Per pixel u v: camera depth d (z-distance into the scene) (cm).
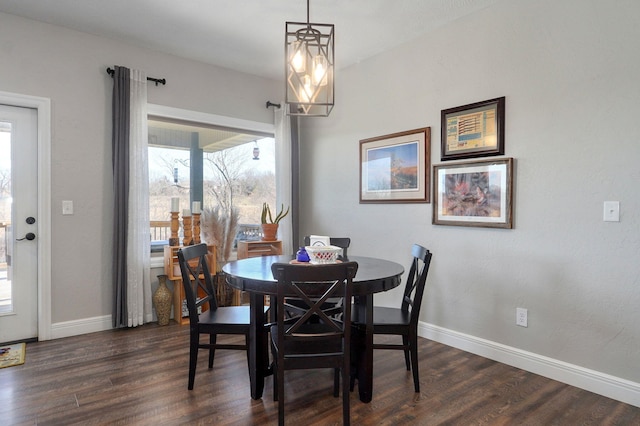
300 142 468
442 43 313
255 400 218
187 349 293
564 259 245
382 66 363
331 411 207
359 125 389
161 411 205
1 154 302
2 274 303
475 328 294
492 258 283
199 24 314
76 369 256
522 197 265
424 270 228
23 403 212
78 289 326
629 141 218
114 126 335
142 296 350
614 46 223
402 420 199
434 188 320
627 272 220
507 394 228
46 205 310
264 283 201
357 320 229
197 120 394
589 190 234
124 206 338
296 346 199
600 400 221
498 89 277
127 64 349
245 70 418
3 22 293
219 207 403
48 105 311
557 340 249
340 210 413
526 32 261
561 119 245
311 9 287
